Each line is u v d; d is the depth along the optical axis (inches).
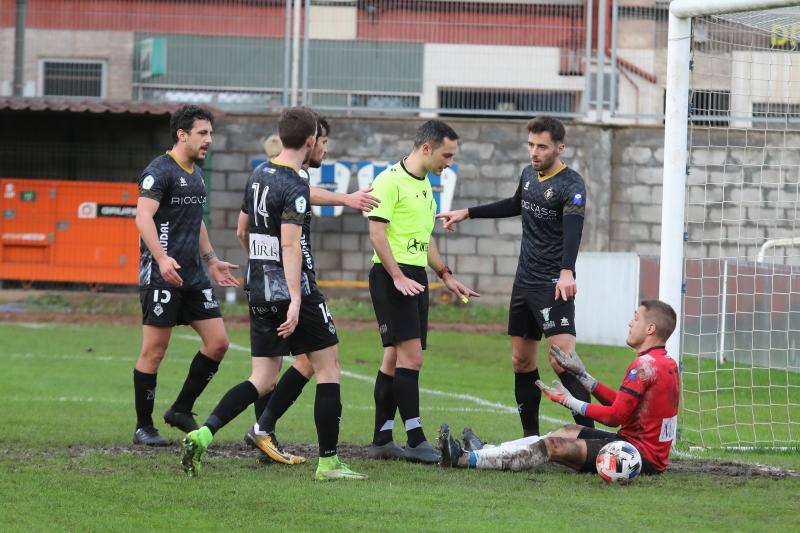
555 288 987.9
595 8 2763.3
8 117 2760.8
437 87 2787.9
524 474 876.0
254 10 2785.4
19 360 1729.8
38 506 717.3
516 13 2773.1
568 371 892.0
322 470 837.8
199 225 1026.7
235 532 655.1
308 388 1544.0
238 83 2790.4
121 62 2797.7
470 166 2783.0
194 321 1022.4
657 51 2763.3
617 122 2770.7
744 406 1391.5
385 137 2790.4
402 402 949.2
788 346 1605.6
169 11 2785.4
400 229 970.1
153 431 1006.4
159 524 673.0
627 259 2193.7
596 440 873.5
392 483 824.3
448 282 1064.2
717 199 2438.5
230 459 936.3
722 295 1605.6
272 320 864.9
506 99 2783.0
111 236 2743.6
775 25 1245.7
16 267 2731.3
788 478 901.8
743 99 1343.5
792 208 2421.3
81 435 1038.4
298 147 850.1
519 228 2783.0
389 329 954.1
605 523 689.6
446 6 2770.7
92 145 2775.6
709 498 786.2
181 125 1005.2
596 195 2755.9
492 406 1382.9
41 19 2787.9
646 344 871.7
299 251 829.8
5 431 1047.0
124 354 1868.8
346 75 2790.4
